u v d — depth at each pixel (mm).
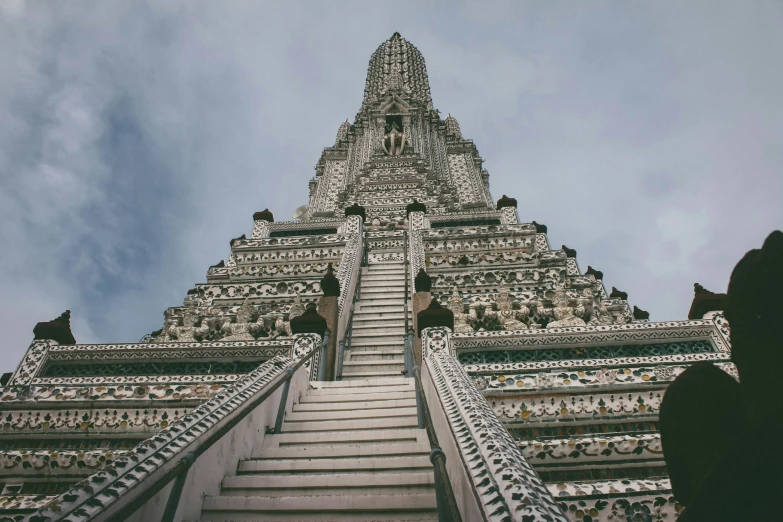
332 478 4988
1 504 5977
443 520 2820
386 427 6520
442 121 38312
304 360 7371
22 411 7406
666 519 5027
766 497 1641
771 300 1881
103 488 3254
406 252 15781
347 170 32719
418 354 9156
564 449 6059
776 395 1757
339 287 11555
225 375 8008
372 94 41719
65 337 9445
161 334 11383
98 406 7387
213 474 4785
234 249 15633
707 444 2016
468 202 28656
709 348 8273
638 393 6824
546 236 18125
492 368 7551
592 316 10336
